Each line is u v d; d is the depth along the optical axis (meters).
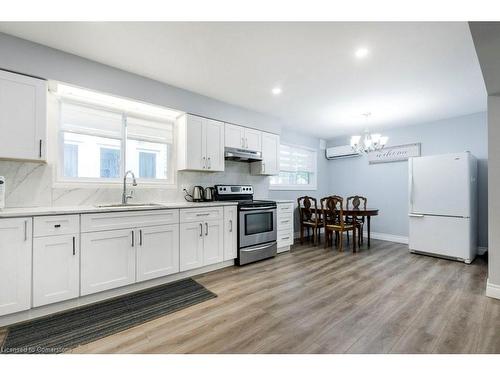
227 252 3.29
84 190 2.67
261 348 1.60
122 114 3.02
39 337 1.71
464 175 3.56
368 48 2.22
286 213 4.18
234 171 4.13
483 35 1.43
